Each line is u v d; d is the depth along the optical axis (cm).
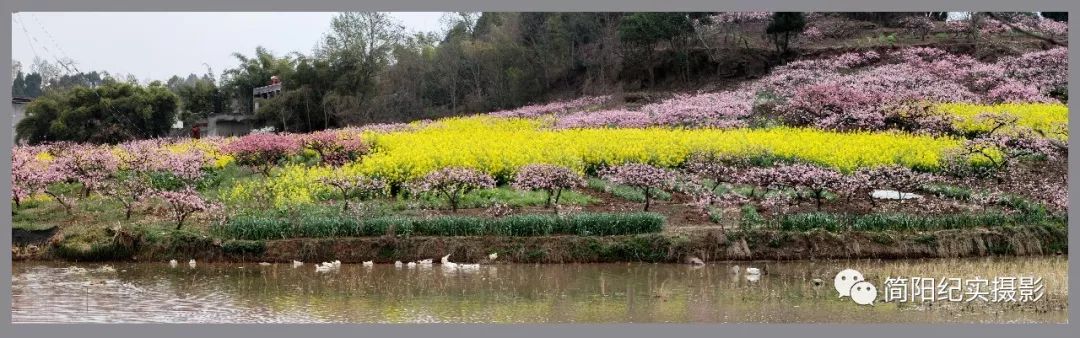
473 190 2648
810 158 2886
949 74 3950
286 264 2134
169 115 4644
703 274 1980
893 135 3216
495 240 2162
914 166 2862
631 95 4631
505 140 3225
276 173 2919
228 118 5181
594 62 5094
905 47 4516
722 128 3597
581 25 5269
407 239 2172
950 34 4794
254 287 1848
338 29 5375
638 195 2633
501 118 4197
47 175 2591
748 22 5128
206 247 2197
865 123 3397
